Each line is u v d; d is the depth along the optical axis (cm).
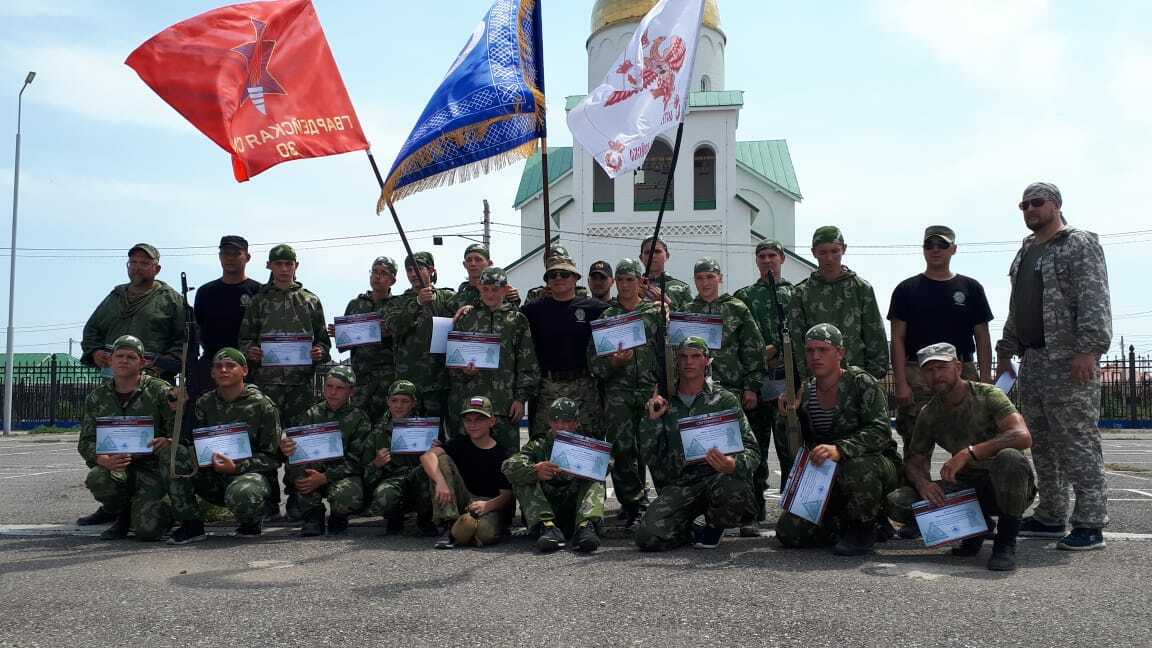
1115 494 859
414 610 405
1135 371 2397
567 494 612
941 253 654
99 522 708
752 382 688
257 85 678
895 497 557
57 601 428
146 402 660
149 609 410
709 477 573
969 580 466
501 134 745
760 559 534
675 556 546
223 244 784
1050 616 389
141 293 768
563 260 716
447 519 593
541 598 428
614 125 733
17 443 2036
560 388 700
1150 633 363
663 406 605
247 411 663
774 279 776
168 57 665
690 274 2938
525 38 764
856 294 680
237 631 373
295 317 769
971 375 652
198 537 626
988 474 543
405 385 669
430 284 801
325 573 494
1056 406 575
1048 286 581
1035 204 594
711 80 3253
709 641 354
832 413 572
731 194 2941
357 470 673
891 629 370
